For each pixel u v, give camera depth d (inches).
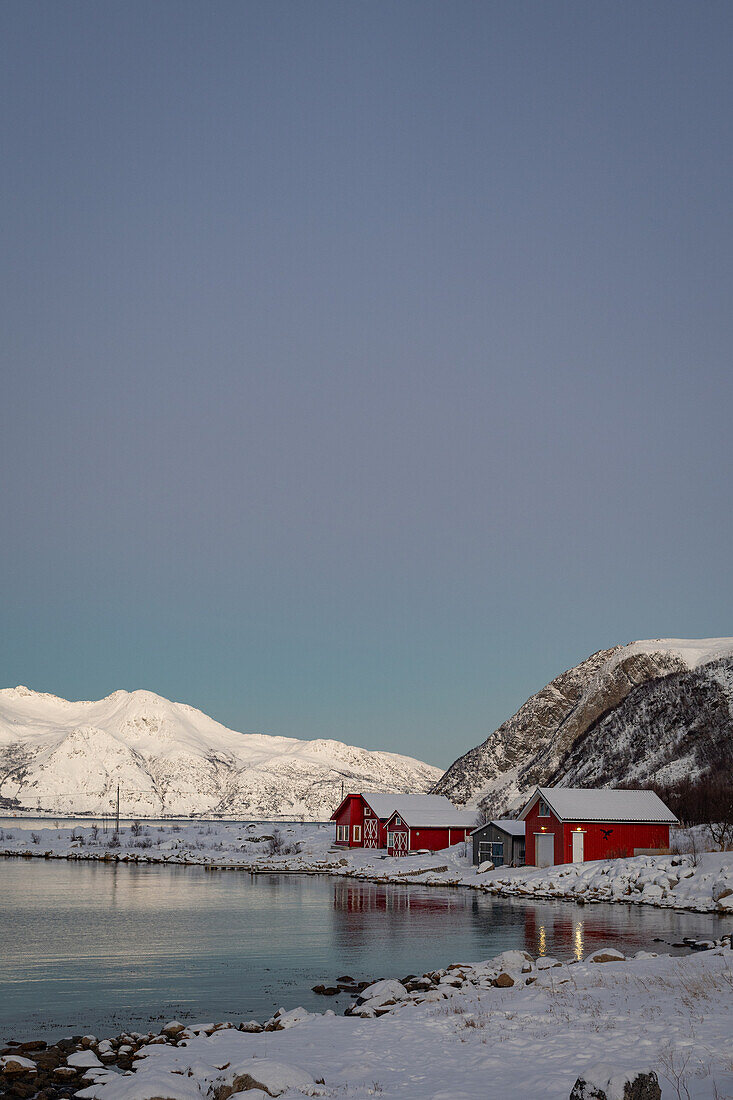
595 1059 661.9
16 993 1178.6
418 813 3873.0
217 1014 1048.8
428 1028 822.5
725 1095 539.8
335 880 3036.4
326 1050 765.3
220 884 2859.3
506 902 2247.8
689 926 1685.5
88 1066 790.5
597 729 5792.3
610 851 2824.8
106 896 2450.8
